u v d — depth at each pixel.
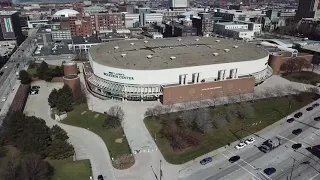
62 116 149.75
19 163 103.69
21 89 185.88
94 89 182.88
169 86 162.25
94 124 143.25
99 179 101.75
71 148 117.31
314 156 117.06
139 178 103.75
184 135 129.12
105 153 120.06
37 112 159.25
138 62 174.88
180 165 111.19
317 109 159.88
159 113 151.50
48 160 113.25
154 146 123.50
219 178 103.81
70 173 105.12
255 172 107.25
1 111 158.88
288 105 164.88
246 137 131.00
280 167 110.19
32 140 110.44
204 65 170.38
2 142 118.69
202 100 171.00
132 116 150.38
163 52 197.38
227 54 195.50
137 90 166.12
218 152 119.62
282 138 130.38
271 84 199.12
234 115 151.12
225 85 175.00
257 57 192.00
